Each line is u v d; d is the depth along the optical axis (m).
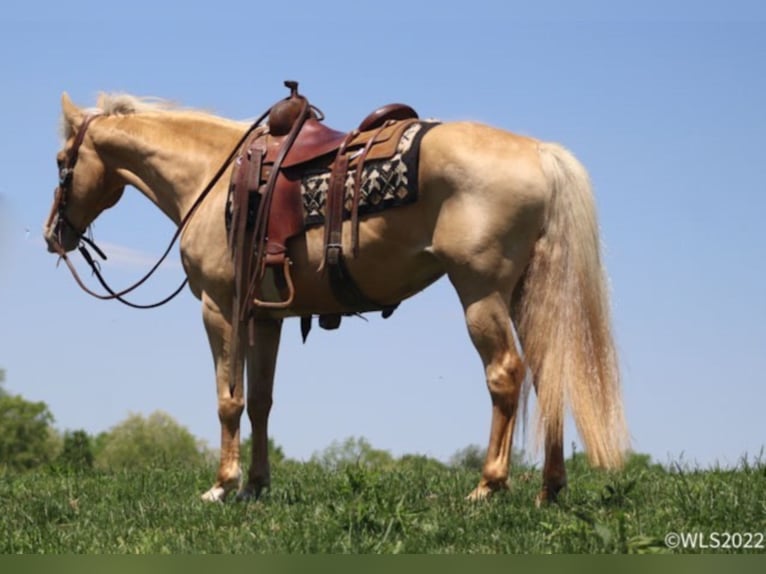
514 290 7.63
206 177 9.15
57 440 74.75
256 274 8.34
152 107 9.88
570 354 7.23
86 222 10.04
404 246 7.80
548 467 7.46
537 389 7.35
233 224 8.42
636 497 7.69
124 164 9.70
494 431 7.51
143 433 69.50
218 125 9.29
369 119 8.11
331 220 8.00
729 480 8.42
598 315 7.35
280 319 8.88
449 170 7.50
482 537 6.54
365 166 7.86
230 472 8.52
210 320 8.70
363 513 6.73
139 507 8.04
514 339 7.50
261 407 8.80
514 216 7.38
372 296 8.19
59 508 8.20
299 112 8.52
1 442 72.06
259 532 6.90
